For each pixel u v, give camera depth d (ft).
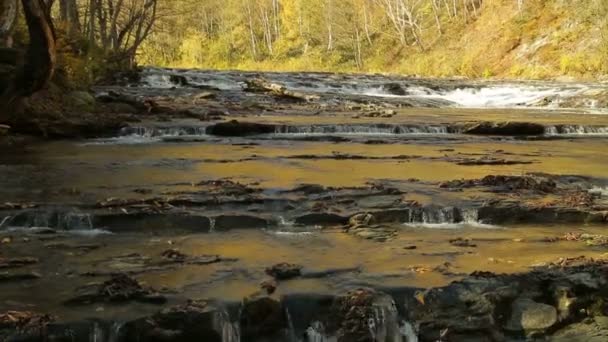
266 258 24.70
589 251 25.66
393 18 236.84
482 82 140.26
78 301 20.39
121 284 21.30
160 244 26.55
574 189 36.32
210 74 140.87
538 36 173.68
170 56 297.33
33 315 19.03
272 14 323.37
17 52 57.26
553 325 21.36
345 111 85.10
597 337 20.95
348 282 22.08
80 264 23.88
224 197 32.35
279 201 31.78
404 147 54.19
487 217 30.40
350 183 36.73
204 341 19.44
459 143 57.62
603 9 154.61
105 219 28.76
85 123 59.62
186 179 37.86
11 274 22.49
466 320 21.13
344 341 20.33
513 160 46.70
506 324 21.38
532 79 155.63
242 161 45.37
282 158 46.93
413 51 225.97
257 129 63.05
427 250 25.72
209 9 321.93
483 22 202.18
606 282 22.43
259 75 144.15
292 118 74.02
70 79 74.49
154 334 19.03
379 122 69.41
